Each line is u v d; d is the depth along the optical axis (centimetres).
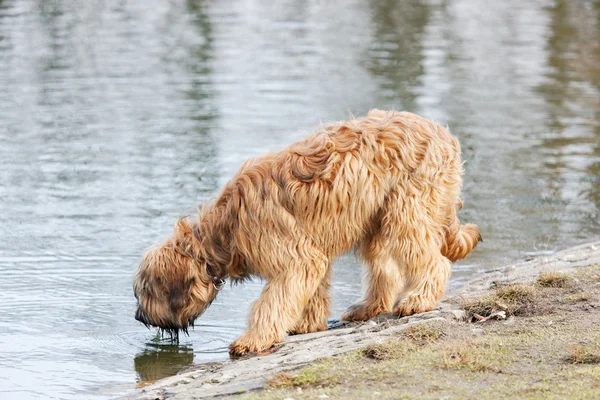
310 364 1728
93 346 2158
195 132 4166
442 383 1545
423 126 2005
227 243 2044
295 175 1956
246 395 1602
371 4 8188
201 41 6391
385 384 1560
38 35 6606
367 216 1984
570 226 3056
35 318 2339
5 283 2583
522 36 6606
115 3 8169
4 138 4119
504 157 3828
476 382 1542
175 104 4681
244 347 1991
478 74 5369
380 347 1747
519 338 1750
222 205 2056
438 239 2044
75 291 2530
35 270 2689
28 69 5503
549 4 8150
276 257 1978
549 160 3794
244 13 7650
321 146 1961
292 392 1566
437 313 1975
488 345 1722
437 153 1994
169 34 6650
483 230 3031
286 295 1981
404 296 2042
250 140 4009
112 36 6575
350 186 1941
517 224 3078
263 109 4534
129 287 2561
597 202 3303
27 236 2964
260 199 1980
